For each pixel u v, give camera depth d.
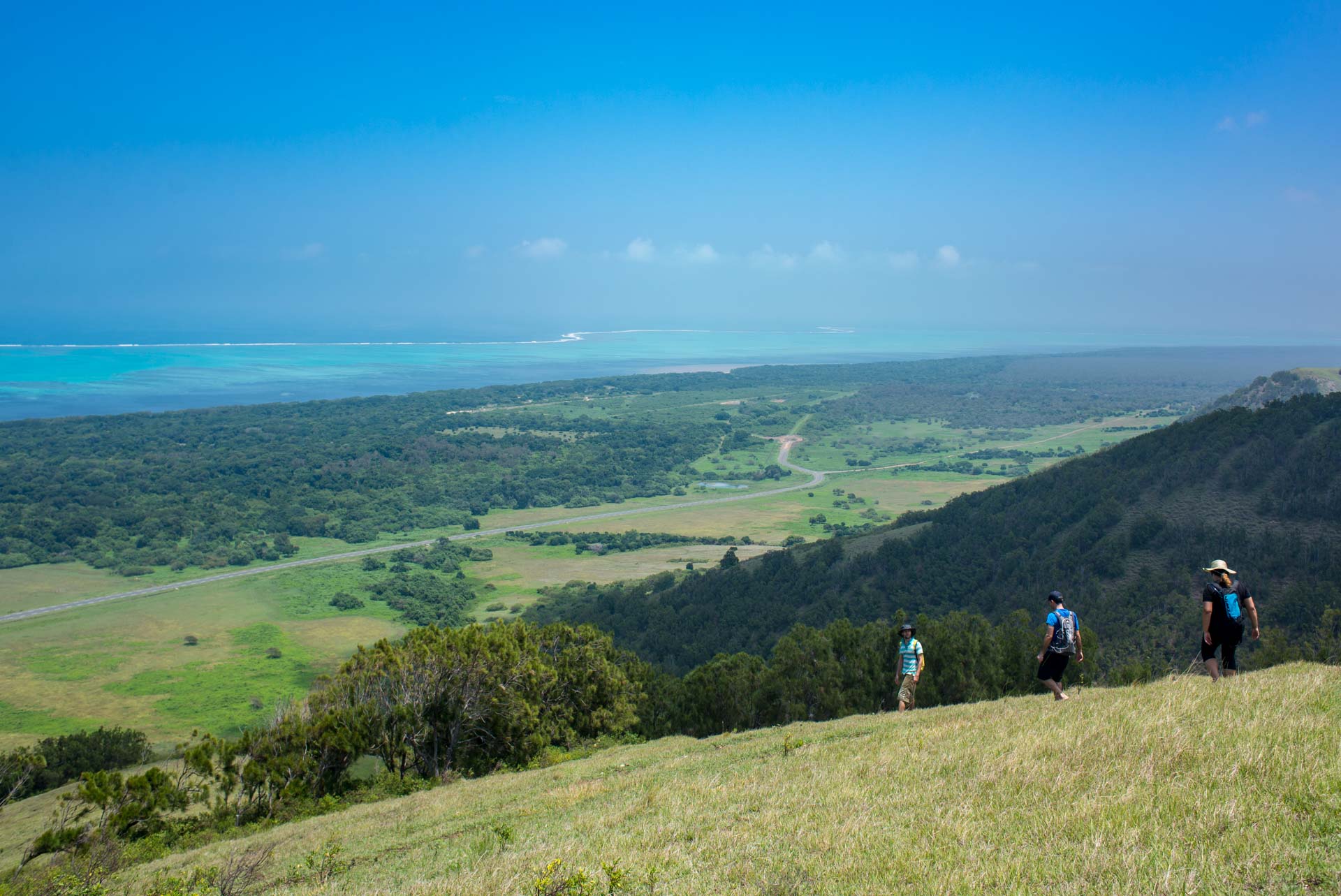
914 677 24.48
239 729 77.56
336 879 15.64
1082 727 14.05
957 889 7.99
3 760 45.00
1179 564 67.25
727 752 23.16
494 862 12.95
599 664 43.06
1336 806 8.57
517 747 38.19
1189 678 18.30
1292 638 54.28
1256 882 7.28
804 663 38.16
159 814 30.47
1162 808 9.28
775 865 9.76
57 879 22.02
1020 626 38.03
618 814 15.29
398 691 37.50
